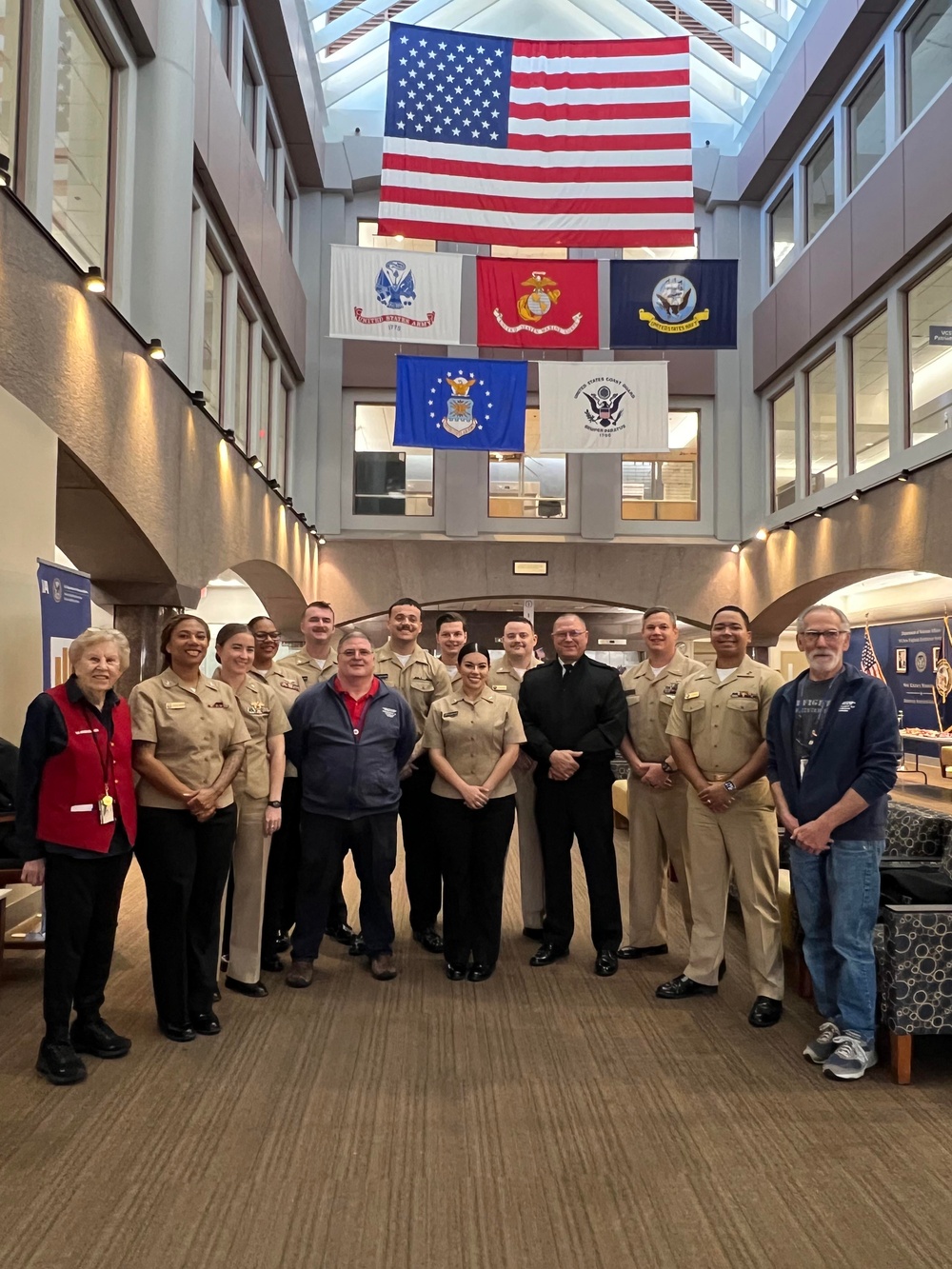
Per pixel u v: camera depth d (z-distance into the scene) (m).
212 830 3.64
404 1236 2.31
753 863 3.92
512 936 5.12
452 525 15.05
